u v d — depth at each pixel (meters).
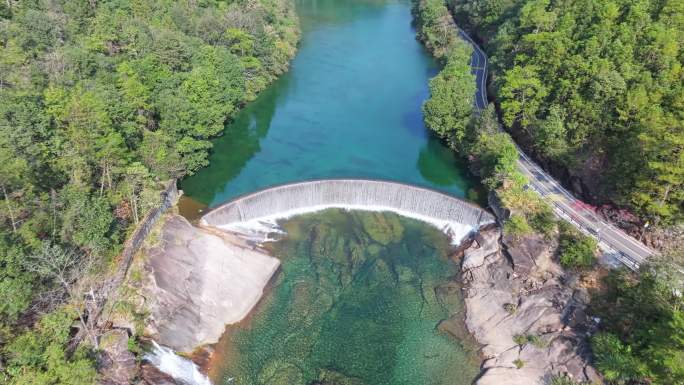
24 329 60.22
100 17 121.69
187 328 75.62
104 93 88.19
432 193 101.44
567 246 83.25
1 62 95.25
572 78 104.44
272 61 157.75
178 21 140.12
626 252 83.31
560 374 69.88
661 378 59.97
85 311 68.56
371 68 173.75
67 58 98.06
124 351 66.88
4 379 54.50
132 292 75.00
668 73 91.50
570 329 74.44
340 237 97.50
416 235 99.25
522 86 111.56
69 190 71.81
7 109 74.19
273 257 90.56
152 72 107.75
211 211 94.00
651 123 83.12
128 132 91.44
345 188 104.44
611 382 66.12
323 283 87.38
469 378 73.19
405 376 73.12
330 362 74.50
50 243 66.06
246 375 71.94
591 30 110.50
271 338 77.56
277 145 125.00
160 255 81.44
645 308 67.88
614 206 91.06
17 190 65.62
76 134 77.94
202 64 122.38
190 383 69.38
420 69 174.25
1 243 57.84
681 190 80.25
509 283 84.12
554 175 104.38
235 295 82.44
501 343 76.69
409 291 86.69
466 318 81.94
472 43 191.88
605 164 95.31
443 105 118.62
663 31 98.81
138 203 85.44
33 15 112.25
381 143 127.00
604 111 94.94
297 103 147.00
